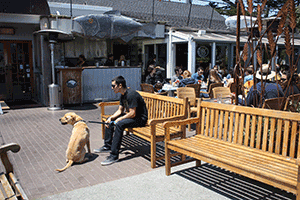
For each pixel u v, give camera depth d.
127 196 3.07
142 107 4.34
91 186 3.34
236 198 2.99
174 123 3.63
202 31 12.85
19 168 4.03
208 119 3.86
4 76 10.98
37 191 3.26
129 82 10.88
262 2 3.46
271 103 3.57
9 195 2.18
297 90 4.25
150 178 3.55
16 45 11.05
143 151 4.71
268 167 2.64
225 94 6.43
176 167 3.94
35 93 11.45
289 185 2.31
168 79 12.01
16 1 8.21
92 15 9.63
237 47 3.76
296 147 3.37
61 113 8.34
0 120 7.48
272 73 6.11
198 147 3.32
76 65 12.12
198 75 9.49
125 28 10.25
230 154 3.04
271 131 3.12
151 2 17.06
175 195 3.08
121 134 4.16
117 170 3.87
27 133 6.07
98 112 8.50
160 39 13.33
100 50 13.98
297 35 16.84
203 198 3.00
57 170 3.83
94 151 4.69
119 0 15.73
